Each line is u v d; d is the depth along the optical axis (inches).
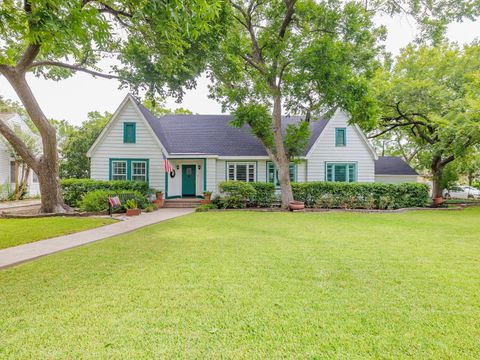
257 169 653.9
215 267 175.6
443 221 394.0
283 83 523.8
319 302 125.4
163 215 451.2
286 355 88.0
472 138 567.8
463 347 92.6
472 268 175.5
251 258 197.0
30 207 568.4
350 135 666.8
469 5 467.2
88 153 604.1
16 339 95.8
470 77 589.0
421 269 173.2
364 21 464.8
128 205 461.4
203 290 138.3
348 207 561.3
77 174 838.5
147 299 127.6
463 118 554.3
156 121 708.7
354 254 208.7
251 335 98.7
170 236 277.0
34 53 380.2
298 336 98.3
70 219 384.8
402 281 152.2
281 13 488.1
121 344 93.1
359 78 474.3
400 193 576.1
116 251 215.6
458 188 963.3
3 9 167.3
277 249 223.8
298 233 295.7
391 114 730.8
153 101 441.4
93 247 228.4
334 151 663.8
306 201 580.4
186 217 426.6
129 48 375.9
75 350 90.0
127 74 416.5
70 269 171.0
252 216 444.5
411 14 499.8
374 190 573.0
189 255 204.4
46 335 98.3
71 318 110.0
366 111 455.2
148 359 85.6
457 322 108.3
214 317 111.3
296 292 136.6
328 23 465.4
